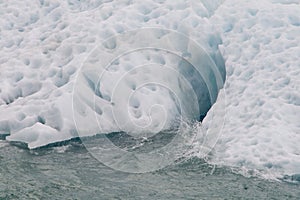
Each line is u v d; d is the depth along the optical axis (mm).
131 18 38156
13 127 32469
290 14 36969
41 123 32312
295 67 33562
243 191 26688
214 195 26359
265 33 35938
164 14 38188
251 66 34406
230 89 33812
